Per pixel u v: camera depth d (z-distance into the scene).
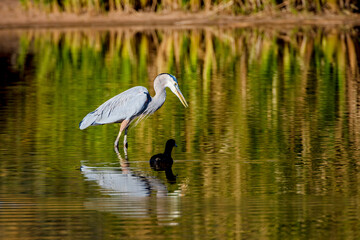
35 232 8.38
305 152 12.37
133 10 39.00
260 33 34.59
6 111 16.47
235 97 18.33
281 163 11.62
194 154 12.34
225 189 10.11
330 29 35.81
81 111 16.50
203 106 17.06
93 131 14.40
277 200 9.53
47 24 37.34
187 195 9.83
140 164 11.72
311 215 8.88
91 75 22.77
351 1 40.00
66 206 9.33
